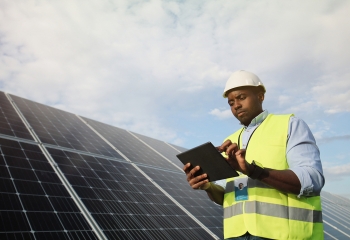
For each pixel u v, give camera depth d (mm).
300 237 2553
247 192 2898
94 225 8094
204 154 2715
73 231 7414
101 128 19016
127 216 9453
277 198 2719
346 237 20219
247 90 3189
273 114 3191
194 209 12898
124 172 13117
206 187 3188
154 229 9531
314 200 2746
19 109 14172
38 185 8547
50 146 11727
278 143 2852
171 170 17391
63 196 8664
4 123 11586
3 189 7504
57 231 7102
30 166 9352
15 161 9156
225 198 3195
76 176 10312
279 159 2801
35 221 7020
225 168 2648
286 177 2436
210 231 11375
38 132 12539
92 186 10211
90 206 8906
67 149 12375
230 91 3262
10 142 10258
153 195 12219
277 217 2645
